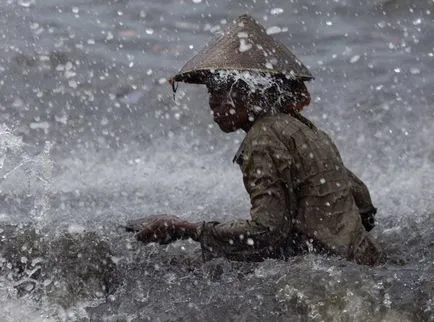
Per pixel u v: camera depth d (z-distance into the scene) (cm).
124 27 2962
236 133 2047
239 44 973
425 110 2186
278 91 978
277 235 927
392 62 2623
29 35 2806
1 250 934
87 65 2566
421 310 816
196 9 3172
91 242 951
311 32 2945
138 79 2461
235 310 858
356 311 824
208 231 941
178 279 945
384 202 1399
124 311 876
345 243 940
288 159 938
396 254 1013
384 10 3080
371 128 2048
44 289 904
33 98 2273
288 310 846
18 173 1378
